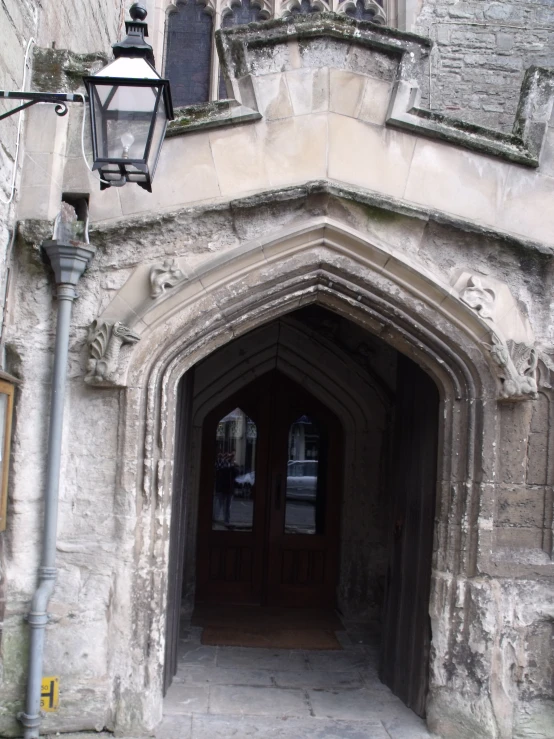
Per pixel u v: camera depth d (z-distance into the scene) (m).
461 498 3.71
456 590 3.66
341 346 5.98
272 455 6.29
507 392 3.62
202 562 6.23
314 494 6.32
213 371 6.00
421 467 4.07
